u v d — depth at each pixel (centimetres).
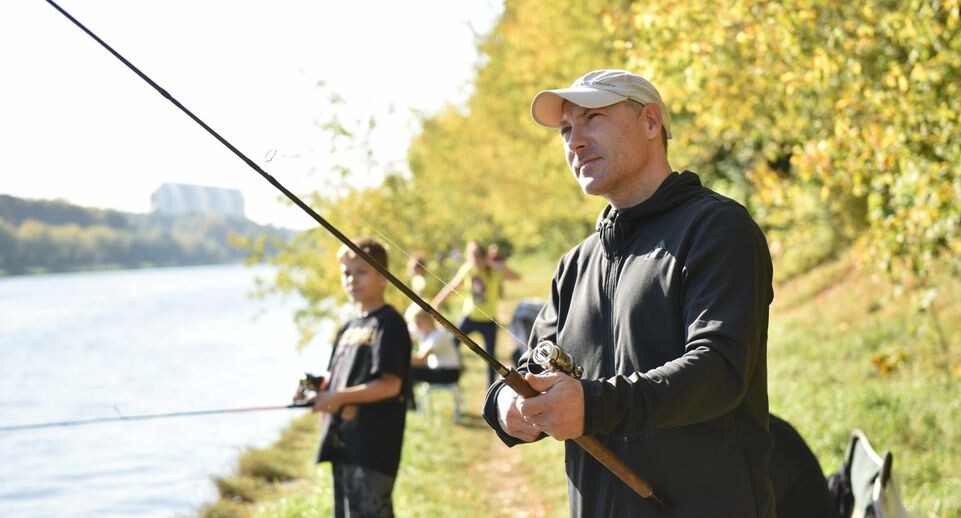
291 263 1352
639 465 257
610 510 263
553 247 2877
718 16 657
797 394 941
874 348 1100
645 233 267
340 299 1342
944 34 587
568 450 281
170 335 3066
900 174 659
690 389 230
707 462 251
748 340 240
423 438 1047
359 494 485
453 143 2692
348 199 1354
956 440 700
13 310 4909
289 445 1082
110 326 3588
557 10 1455
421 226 1486
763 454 259
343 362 504
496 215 2608
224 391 1686
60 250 9431
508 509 780
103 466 1089
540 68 1512
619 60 1005
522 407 234
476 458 990
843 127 645
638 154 272
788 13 629
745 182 1589
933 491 592
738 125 734
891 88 632
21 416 1523
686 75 683
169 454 1128
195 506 855
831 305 1373
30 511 890
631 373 259
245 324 3378
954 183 619
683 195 264
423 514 718
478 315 1269
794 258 1670
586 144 272
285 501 773
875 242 689
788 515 404
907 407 801
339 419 491
